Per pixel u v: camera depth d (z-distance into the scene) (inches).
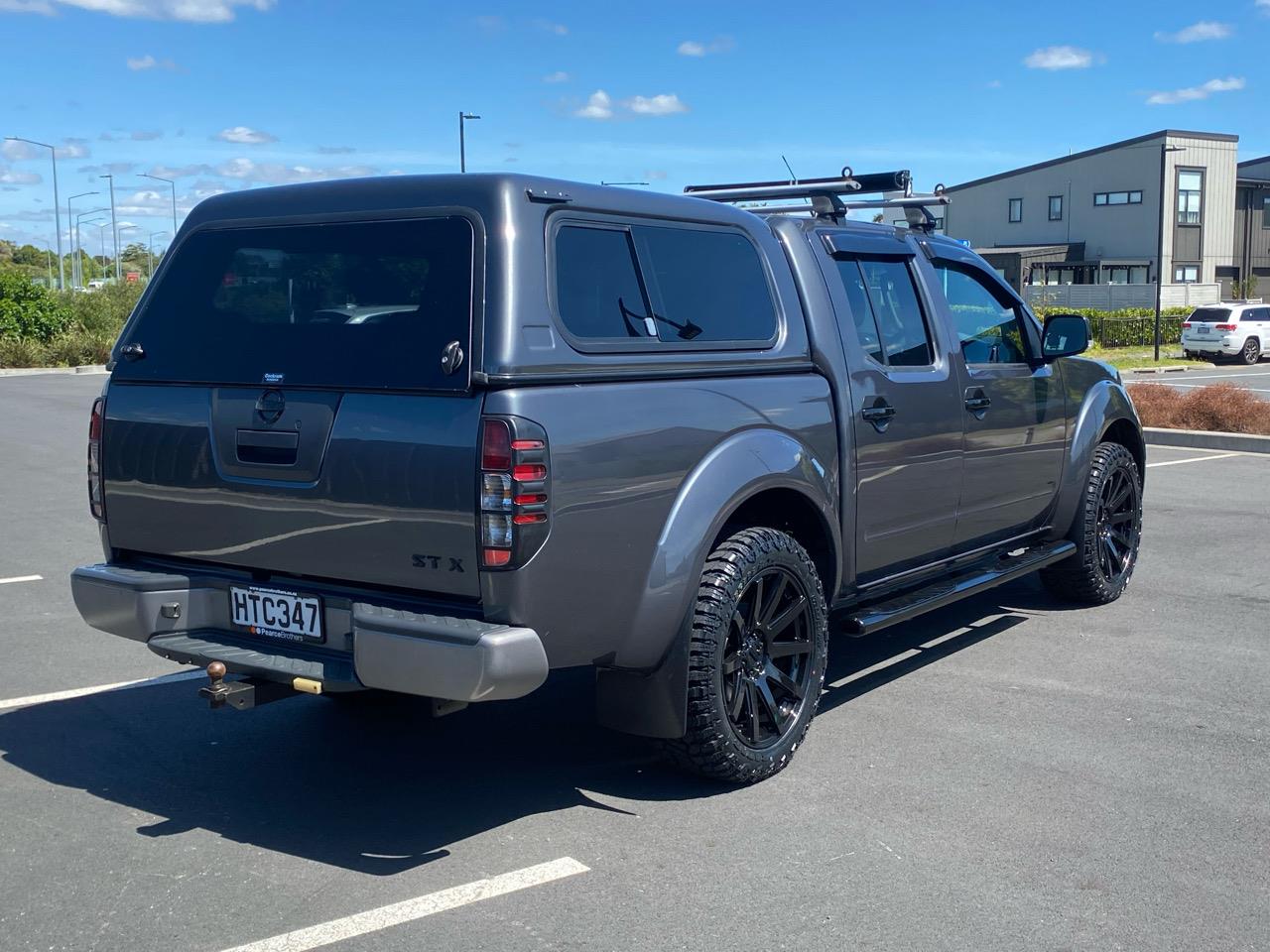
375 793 173.6
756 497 181.2
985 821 161.5
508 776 179.6
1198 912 137.1
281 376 157.5
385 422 146.9
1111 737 192.9
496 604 140.9
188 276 173.0
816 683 182.7
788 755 177.8
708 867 148.9
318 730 200.8
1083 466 260.5
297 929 134.3
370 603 150.6
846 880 145.1
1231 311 1282.0
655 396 157.6
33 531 374.0
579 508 146.1
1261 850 152.8
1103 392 269.3
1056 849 153.1
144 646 250.8
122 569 172.7
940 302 221.0
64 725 202.8
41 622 267.9
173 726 202.5
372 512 148.3
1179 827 159.5
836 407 191.0
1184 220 1932.8
